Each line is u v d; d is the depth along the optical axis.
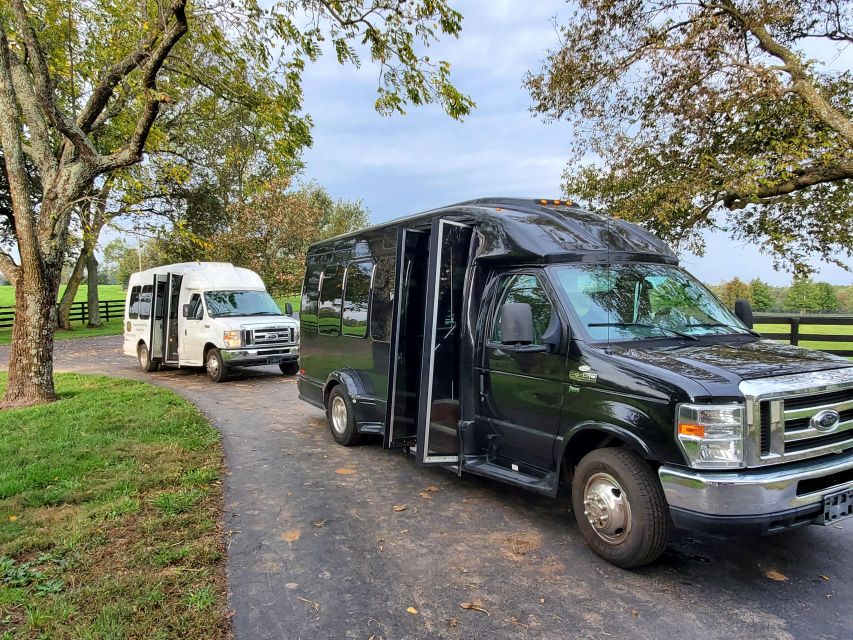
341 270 7.53
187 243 16.39
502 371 4.73
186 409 8.91
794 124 12.02
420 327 5.79
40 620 3.13
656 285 4.77
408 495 5.36
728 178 11.70
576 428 4.04
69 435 7.10
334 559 4.02
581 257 4.63
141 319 15.98
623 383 3.73
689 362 3.71
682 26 12.37
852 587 3.56
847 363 3.83
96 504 4.85
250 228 23.59
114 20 11.23
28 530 4.30
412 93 9.46
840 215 12.70
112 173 10.13
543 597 3.49
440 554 4.10
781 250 13.16
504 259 4.84
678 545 4.21
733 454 3.29
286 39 9.66
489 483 5.73
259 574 3.79
